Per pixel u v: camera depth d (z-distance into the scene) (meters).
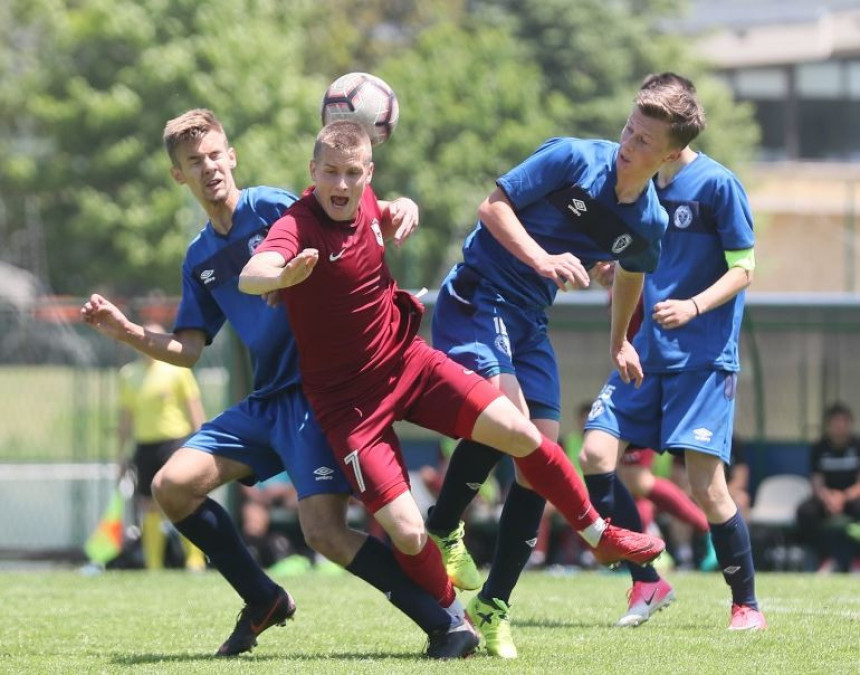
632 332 23.14
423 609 17.52
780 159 138.88
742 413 44.72
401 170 108.75
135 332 18.47
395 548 17.27
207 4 112.44
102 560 39.81
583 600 26.47
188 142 18.28
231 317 18.77
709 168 21.78
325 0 133.62
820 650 18.39
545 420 18.56
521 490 18.27
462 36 117.19
